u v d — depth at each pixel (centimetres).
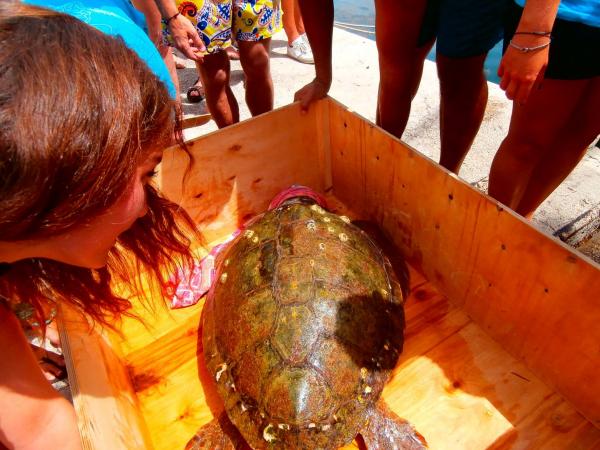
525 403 137
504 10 162
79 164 50
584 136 163
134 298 168
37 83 47
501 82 144
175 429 138
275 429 115
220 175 182
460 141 211
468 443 130
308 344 119
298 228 144
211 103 247
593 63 139
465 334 156
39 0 144
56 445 89
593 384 124
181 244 116
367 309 132
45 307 121
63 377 161
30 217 51
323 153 204
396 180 169
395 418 127
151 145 64
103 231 63
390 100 212
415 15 175
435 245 163
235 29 228
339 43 366
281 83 321
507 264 135
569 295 119
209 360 134
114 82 52
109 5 163
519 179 173
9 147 46
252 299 130
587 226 202
